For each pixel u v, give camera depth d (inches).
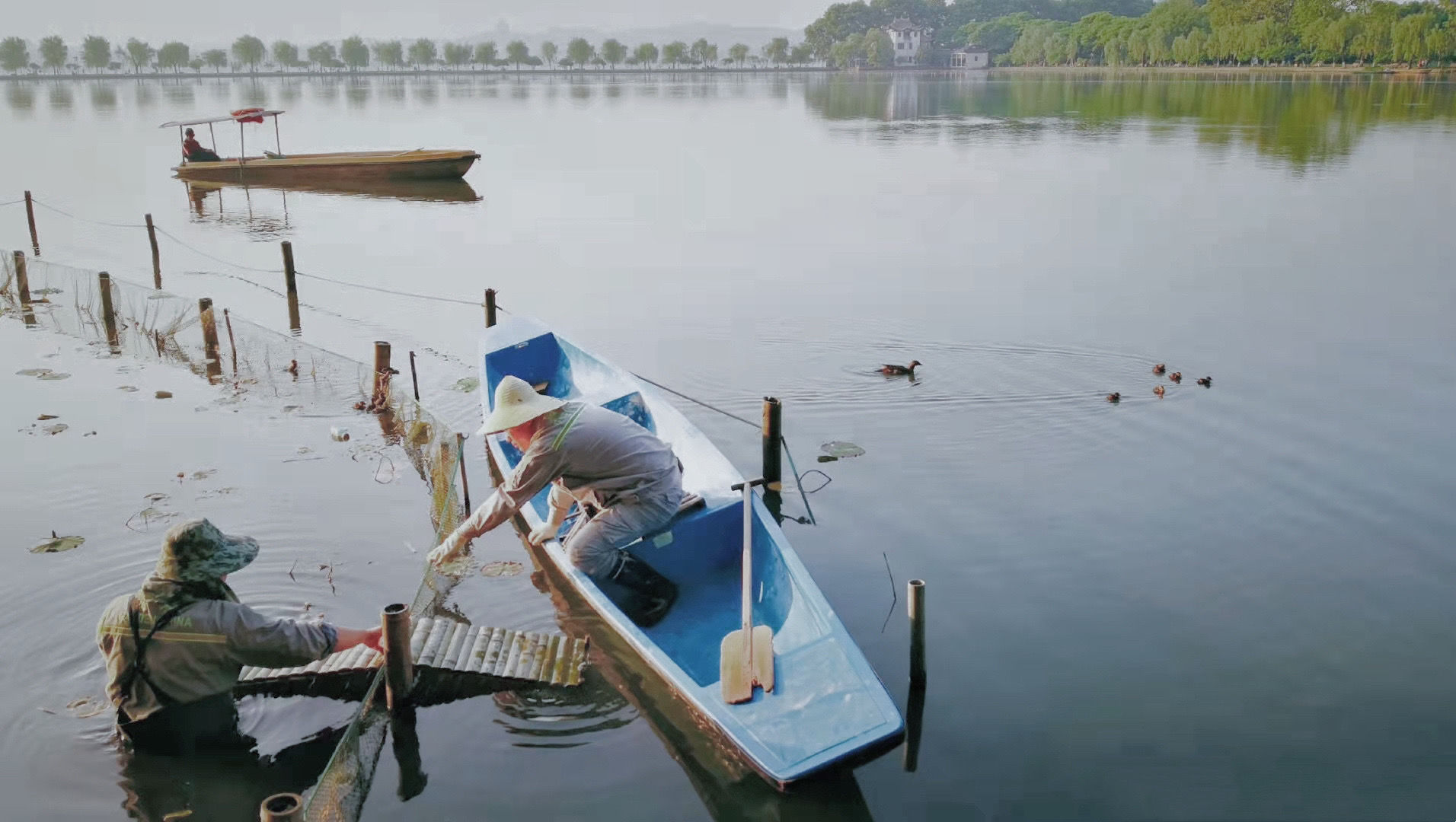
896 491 394.0
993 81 5132.9
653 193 1233.4
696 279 770.2
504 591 321.4
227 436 440.1
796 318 649.6
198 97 3841.0
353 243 926.4
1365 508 374.3
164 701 239.6
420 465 409.7
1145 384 512.7
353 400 488.1
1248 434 445.1
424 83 6323.8
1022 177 1331.2
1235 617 306.5
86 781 232.8
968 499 386.3
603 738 255.4
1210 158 1465.3
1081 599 317.4
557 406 291.9
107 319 591.2
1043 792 237.5
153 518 358.9
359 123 2452.0
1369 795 234.5
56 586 310.8
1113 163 1441.9
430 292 735.7
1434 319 633.6
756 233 965.8
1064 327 619.5
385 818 229.3
